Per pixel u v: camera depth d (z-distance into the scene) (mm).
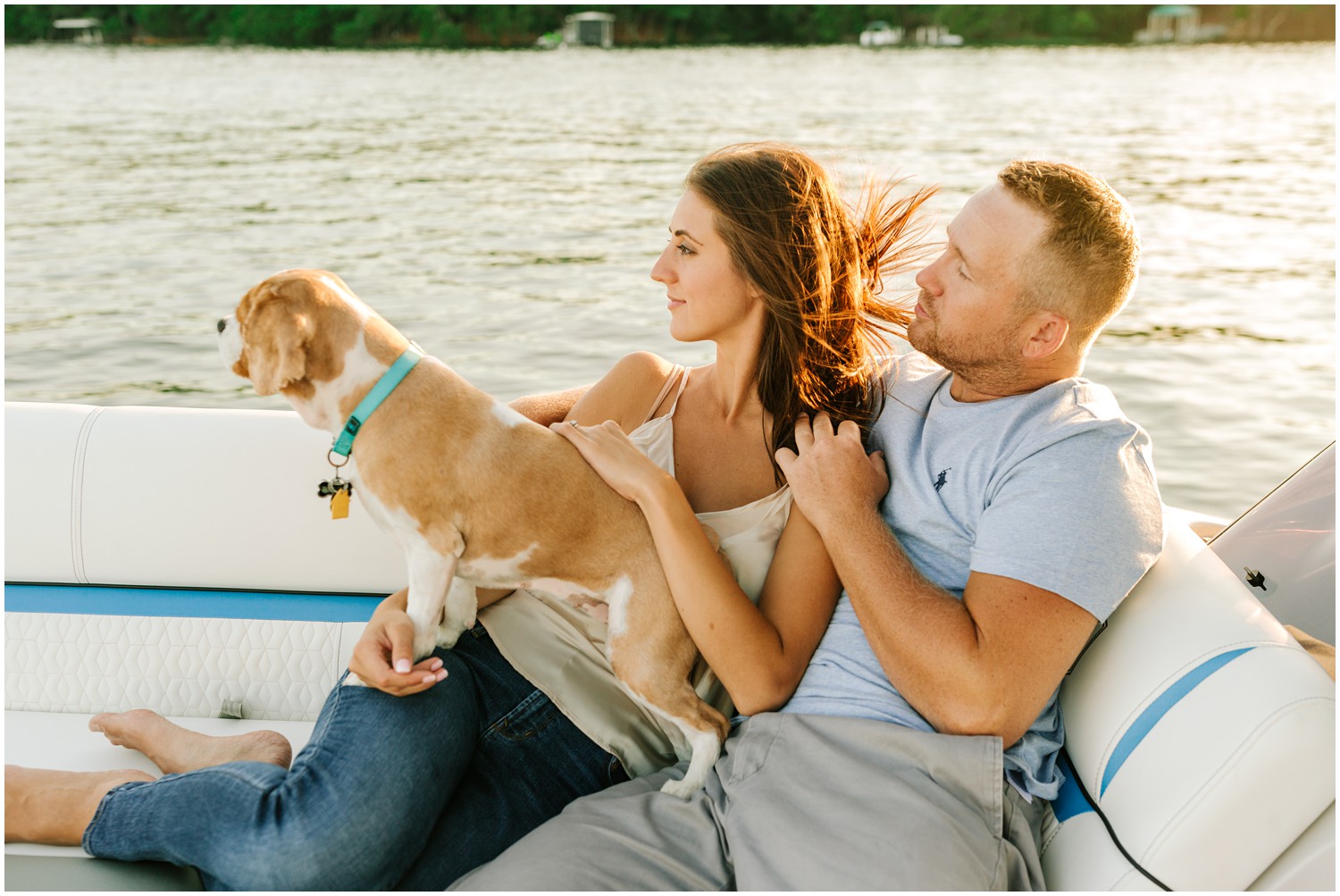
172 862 1490
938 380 1786
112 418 2070
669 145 16984
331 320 1589
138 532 2023
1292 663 1346
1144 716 1404
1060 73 28719
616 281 8539
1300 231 10344
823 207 1799
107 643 1951
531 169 15039
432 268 9141
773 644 1589
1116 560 1454
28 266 9211
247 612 1984
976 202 1617
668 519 1607
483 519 1632
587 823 1473
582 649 1738
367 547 2037
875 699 1543
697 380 1911
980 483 1592
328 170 15078
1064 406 1576
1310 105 21688
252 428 2062
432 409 1623
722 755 1636
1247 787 1283
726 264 1732
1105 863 1385
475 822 1581
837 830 1378
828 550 1591
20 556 2031
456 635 1770
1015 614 1439
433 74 29188
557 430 1720
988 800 1418
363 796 1448
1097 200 1546
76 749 1798
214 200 12719
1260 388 5645
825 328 1791
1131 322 7102
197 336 7094
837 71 29719
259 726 1916
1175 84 25781
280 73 29359
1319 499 1750
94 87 25766
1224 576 1549
